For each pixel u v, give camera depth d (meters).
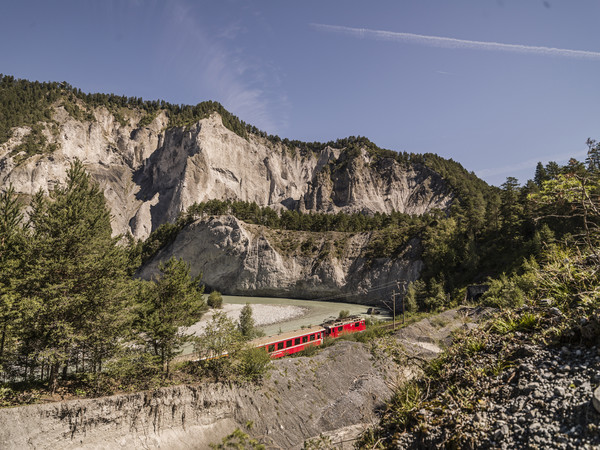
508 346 6.79
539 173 81.44
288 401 23.44
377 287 92.81
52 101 197.38
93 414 18.44
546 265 8.30
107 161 195.00
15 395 18.83
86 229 21.61
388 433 6.84
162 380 22.59
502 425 5.09
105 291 22.28
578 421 4.47
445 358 8.01
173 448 19.55
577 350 5.64
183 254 108.56
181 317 24.64
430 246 85.31
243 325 48.62
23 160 150.00
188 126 193.50
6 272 19.12
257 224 119.50
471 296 58.34
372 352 29.31
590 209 7.04
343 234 110.00
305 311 82.56
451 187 182.25
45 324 20.00
